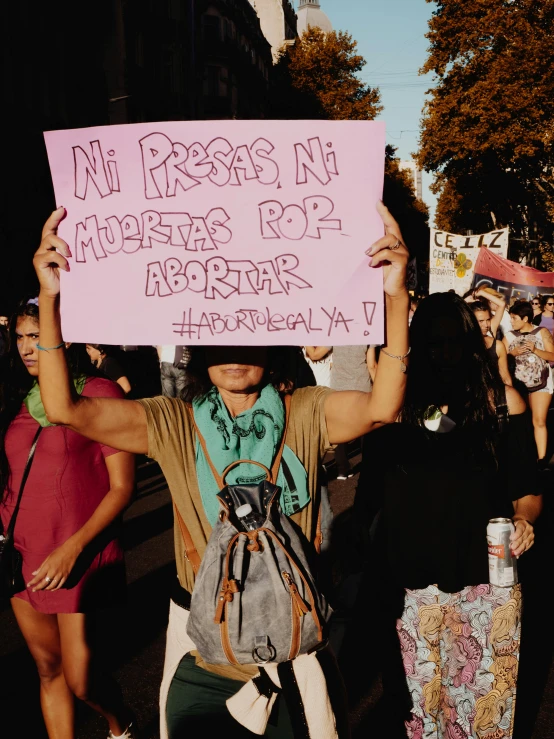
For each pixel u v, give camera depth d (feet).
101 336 6.73
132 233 6.68
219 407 6.92
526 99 84.38
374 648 13.26
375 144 6.33
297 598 6.26
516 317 24.86
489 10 86.28
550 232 130.82
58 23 80.33
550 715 11.32
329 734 6.56
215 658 6.33
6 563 8.95
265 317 6.56
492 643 8.40
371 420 6.59
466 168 102.99
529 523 8.55
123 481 9.02
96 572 8.93
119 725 9.55
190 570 6.95
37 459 8.88
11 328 9.05
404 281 6.30
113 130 6.61
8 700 11.84
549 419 35.78
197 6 150.51
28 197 69.92
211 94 157.28
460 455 8.43
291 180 6.45
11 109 68.74
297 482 6.76
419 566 8.43
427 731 8.73
